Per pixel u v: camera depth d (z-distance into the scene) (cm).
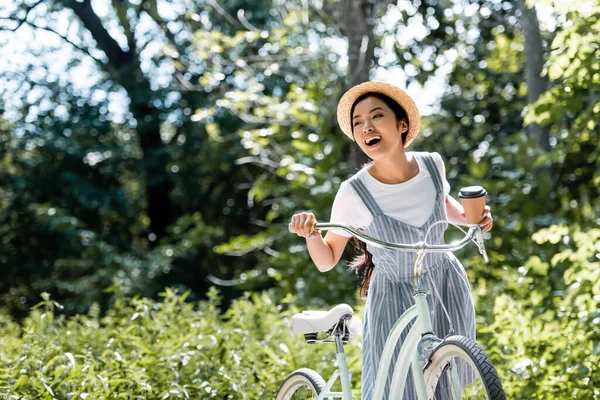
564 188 1289
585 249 587
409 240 364
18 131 1992
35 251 1966
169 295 716
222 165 1962
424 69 1593
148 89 1898
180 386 550
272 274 1189
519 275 660
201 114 1287
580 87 677
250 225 2088
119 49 1972
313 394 413
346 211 373
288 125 1320
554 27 1206
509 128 1627
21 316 1989
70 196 1948
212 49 1281
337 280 1108
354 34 1187
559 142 780
